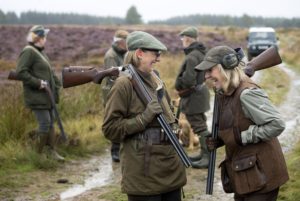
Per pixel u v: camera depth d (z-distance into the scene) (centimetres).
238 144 318
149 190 335
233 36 4116
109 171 636
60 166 646
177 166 346
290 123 927
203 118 633
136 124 329
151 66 344
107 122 337
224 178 341
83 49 2445
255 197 318
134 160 337
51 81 639
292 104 1145
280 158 319
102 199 523
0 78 1423
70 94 906
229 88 319
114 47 634
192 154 700
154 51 341
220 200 518
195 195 534
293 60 2364
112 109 335
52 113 653
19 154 643
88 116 850
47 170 625
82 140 736
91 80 369
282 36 4812
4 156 637
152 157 335
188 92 620
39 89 621
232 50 319
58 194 541
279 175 316
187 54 618
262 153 315
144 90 337
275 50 361
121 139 337
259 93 311
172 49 2527
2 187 552
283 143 756
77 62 1916
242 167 318
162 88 354
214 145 344
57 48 2547
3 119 711
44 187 564
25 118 746
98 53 2197
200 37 3719
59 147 699
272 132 305
